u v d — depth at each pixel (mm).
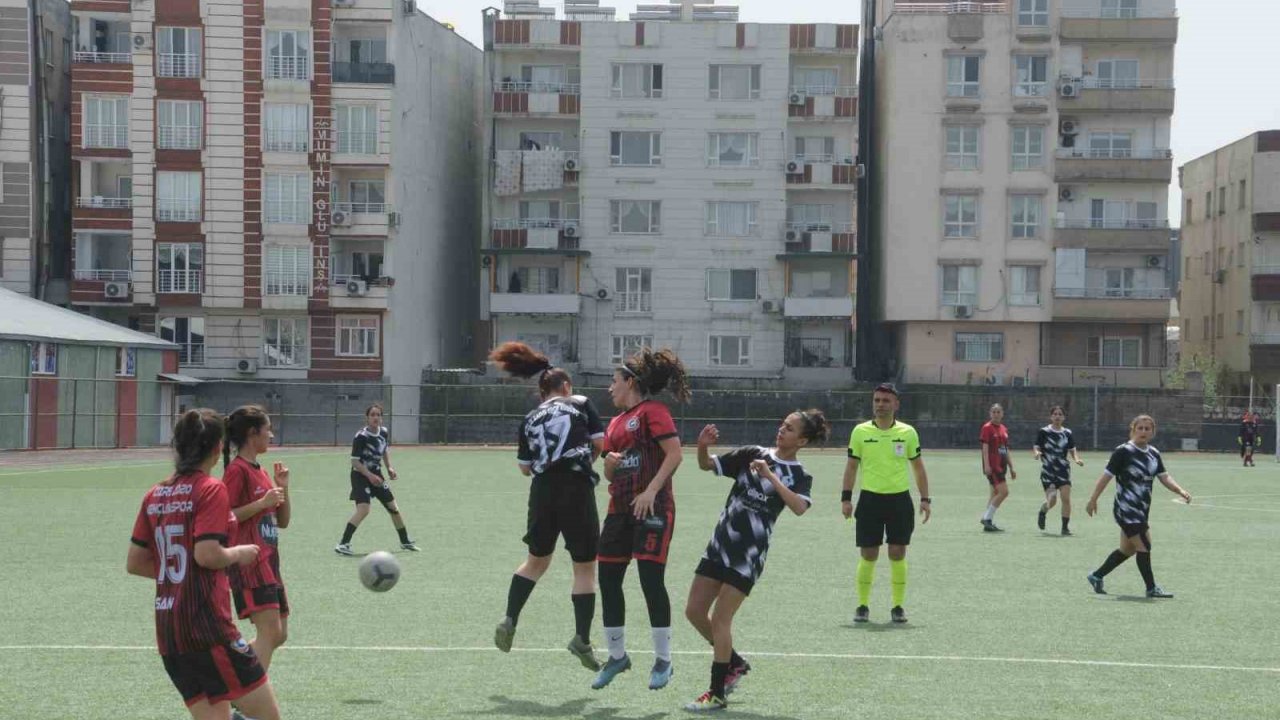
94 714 8797
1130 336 72688
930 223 72375
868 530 13242
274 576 9125
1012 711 9172
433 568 17250
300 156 65438
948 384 70750
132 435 55062
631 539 9766
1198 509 30500
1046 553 20109
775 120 72062
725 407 66250
